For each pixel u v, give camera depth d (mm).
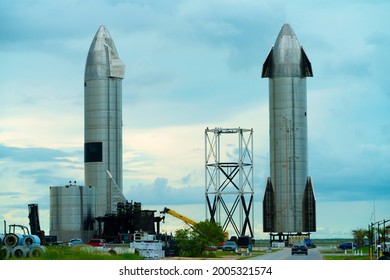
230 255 164625
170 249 154500
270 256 156375
